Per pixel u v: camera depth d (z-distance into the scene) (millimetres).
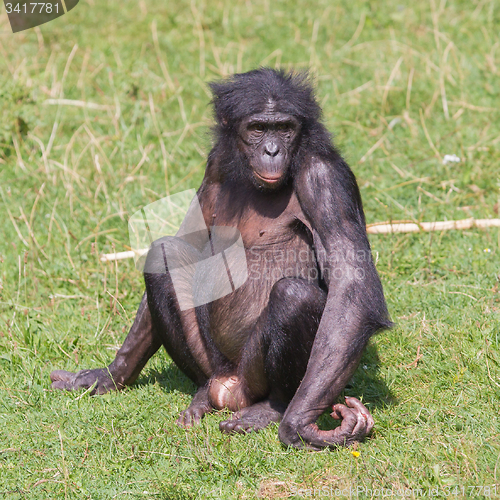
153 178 16656
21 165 17688
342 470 8062
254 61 22156
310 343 8703
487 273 12602
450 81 19984
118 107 18844
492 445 8344
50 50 23391
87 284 13453
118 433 9117
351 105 19391
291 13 25891
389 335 11047
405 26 24016
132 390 10297
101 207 15789
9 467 8609
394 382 10023
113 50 23141
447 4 25547
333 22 24953
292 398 9047
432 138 17641
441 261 13258
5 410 9945
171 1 27359
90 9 26719
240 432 8922
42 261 14242
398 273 13047
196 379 10094
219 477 8195
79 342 11781
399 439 8633
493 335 10766
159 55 22312
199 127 18641
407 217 14773
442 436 8633
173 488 7945
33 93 19703
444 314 11562
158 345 10188
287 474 8117
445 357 10352
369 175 16422
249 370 9273
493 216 14703
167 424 9305
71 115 19719
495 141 17062
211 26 25219
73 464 8625
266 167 9023
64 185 16516
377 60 21531
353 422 8297
